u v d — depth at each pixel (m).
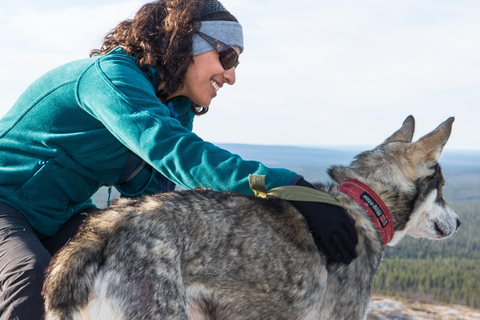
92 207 2.89
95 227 2.02
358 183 2.88
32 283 2.06
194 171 2.05
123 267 1.92
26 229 2.32
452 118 2.98
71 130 2.41
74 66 2.51
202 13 2.80
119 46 2.79
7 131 2.49
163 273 1.92
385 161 3.03
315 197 2.36
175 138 2.09
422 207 3.12
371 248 2.69
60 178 2.45
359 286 2.59
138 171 2.67
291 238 2.33
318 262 2.39
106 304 1.89
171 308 1.89
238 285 2.18
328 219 2.34
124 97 2.19
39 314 2.04
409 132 3.43
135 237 1.97
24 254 2.16
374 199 2.82
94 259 1.94
